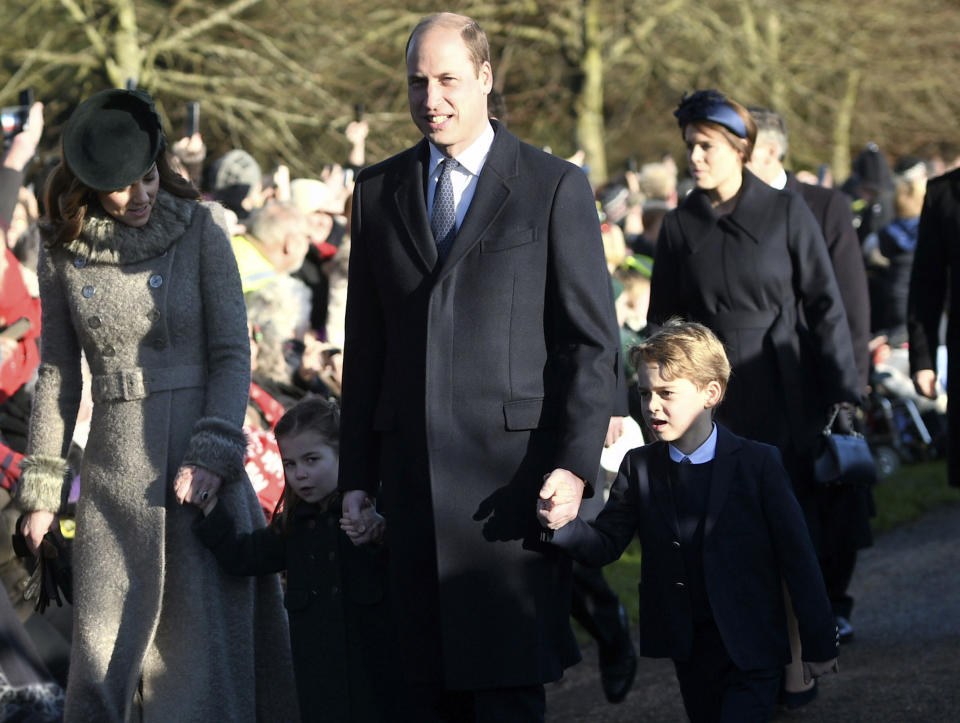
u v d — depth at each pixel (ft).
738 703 15.14
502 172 14.47
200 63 68.59
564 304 14.26
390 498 14.71
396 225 14.65
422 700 15.40
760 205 20.57
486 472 14.25
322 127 69.21
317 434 16.16
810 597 15.11
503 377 14.21
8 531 18.60
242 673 16.22
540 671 14.34
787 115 87.40
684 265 20.83
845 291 23.13
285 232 24.64
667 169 44.21
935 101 94.32
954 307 22.31
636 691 22.16
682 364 15.19
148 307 15.99
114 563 15.99
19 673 16.66
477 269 14.25
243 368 16.28
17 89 64.95
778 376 20.36
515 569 14.28
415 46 14.26
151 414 16.06
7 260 20.24
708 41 81.25
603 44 82.64
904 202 44.24
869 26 88.33
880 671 21.67
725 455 15.47
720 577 15.24
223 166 30.07
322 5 71.67
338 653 16.01
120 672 15.78
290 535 16.30
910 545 33.17
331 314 27.02
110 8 64.95
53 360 16.56
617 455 24.56
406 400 14.47
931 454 44.09
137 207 15.85
